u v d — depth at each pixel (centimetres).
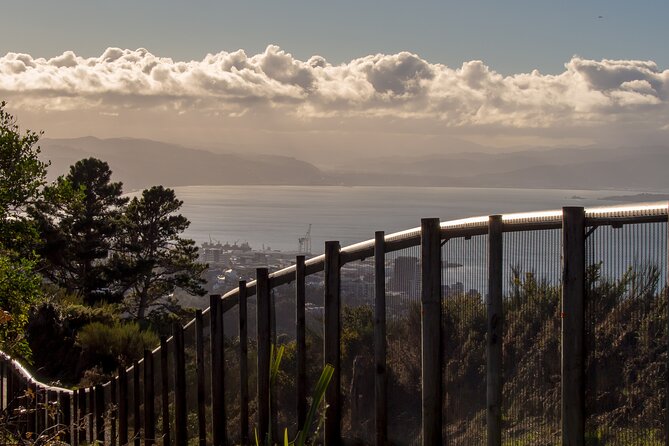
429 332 601
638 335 449
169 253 3691
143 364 1031
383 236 669
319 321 752
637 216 447
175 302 3578
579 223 480
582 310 481
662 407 436
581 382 481
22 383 1025
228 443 884
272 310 820
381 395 665
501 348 546
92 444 934
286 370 796
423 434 605
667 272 430
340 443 720
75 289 3256
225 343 916
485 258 556
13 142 1405
